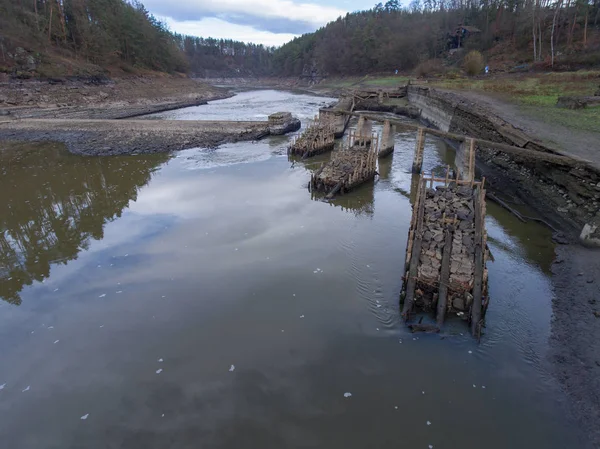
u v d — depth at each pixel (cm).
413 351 1177
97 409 1016
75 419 989
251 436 923
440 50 10262
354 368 1120
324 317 1342
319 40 15338
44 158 3538
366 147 3222
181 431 943
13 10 6950
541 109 3228
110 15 9406
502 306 1370
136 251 1812
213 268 1652
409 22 11969
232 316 1356
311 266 1656
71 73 7144
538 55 6694
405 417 964
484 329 1253
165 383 1088
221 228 2025
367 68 12019
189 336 1267
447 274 1352
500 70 6925
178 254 1777
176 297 1470
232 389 1059
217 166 3186
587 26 6569
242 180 2814
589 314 1223
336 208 2314
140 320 1351
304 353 1182
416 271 1389
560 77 4738
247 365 1142
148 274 1623
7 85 5975
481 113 3228
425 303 1337
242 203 2375
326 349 1195
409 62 10669
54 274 1656
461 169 2659
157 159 3453
